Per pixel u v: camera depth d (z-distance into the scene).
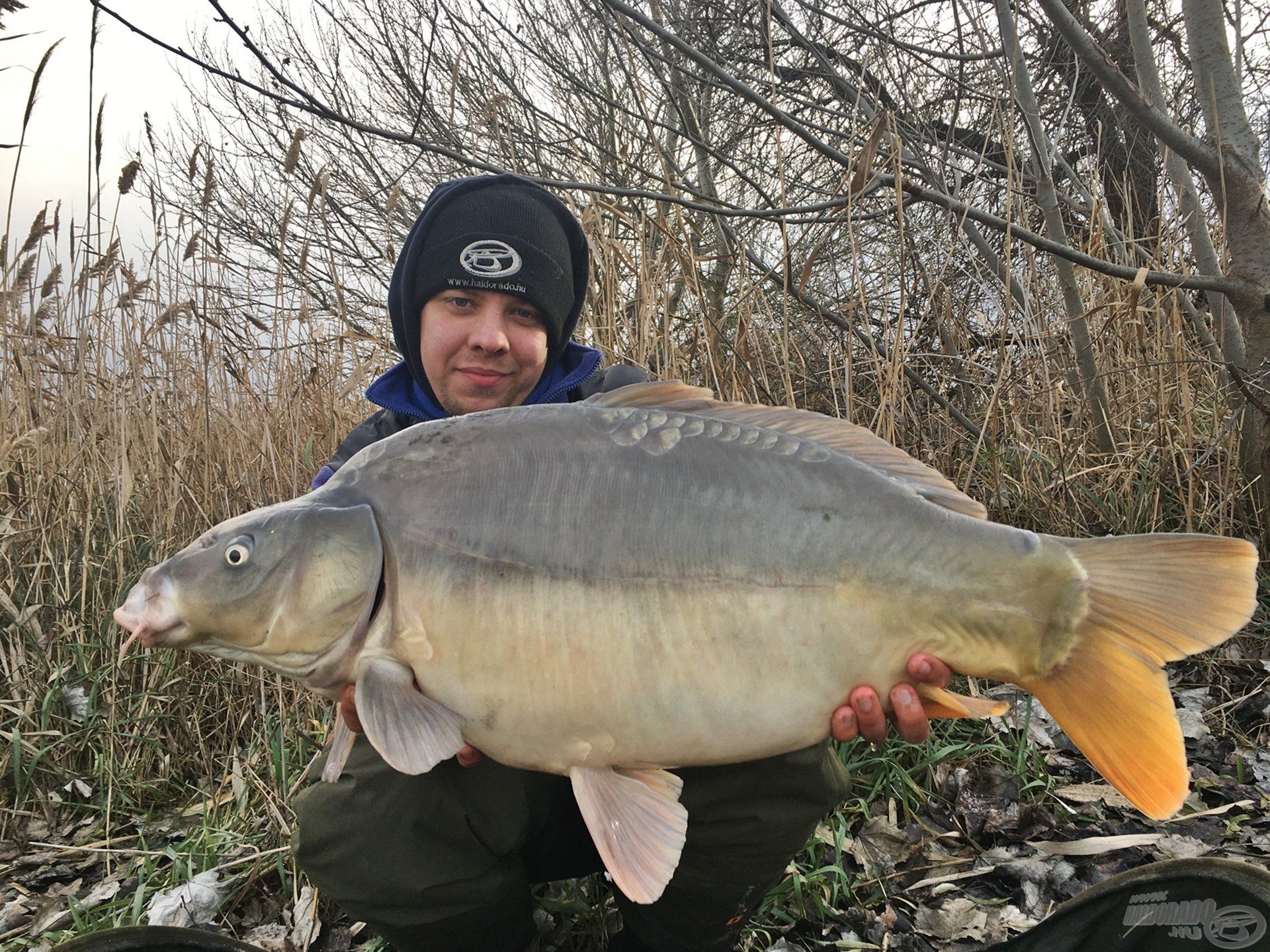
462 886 1.58
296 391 3.52
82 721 2.87
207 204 3.54
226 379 3.72
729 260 3.75
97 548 3.50
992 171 4.64
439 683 1.35
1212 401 3.86
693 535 1.33
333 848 1.59
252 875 2.16
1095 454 3.56
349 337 3.34
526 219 1.97
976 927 1.86
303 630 1.37
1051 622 1.32
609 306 3.24
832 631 1.33
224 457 3.54
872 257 4.49
